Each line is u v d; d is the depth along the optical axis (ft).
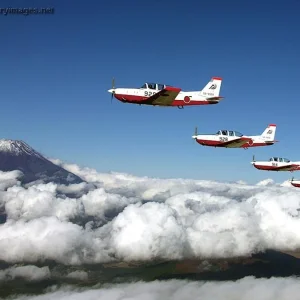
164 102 111.86
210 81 120.06
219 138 138.82
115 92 110.32
